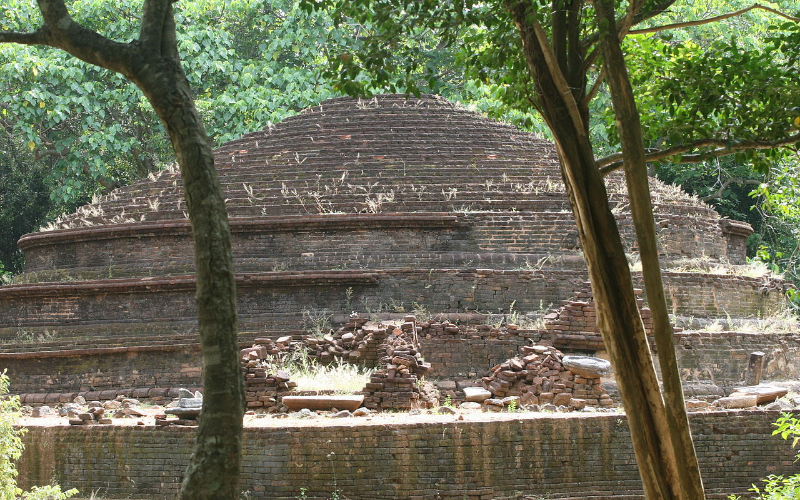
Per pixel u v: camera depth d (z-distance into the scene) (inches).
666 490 336.8
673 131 436.1
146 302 884.0
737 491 547.2
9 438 498.3
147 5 329.1
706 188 1503.4
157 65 321.1
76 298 900.6
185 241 936.3
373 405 636.1
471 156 1022.4
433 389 709.3
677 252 924.6
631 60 455.5
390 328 760.3
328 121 1107.9
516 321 816.3
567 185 366.9
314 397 614.5
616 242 350.6
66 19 328.5
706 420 555.5
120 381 818.8
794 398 642.8
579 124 356.5
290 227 918.4
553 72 352.8
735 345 776.9
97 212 1024.9
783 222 1219.2
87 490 557.0
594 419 544.7
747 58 430.3
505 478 528.1
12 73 1320.1
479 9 435.5
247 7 1449.3
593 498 533.3
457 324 824.9
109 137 1392.7
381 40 420.2
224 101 1358.3
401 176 985.5
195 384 808.3
